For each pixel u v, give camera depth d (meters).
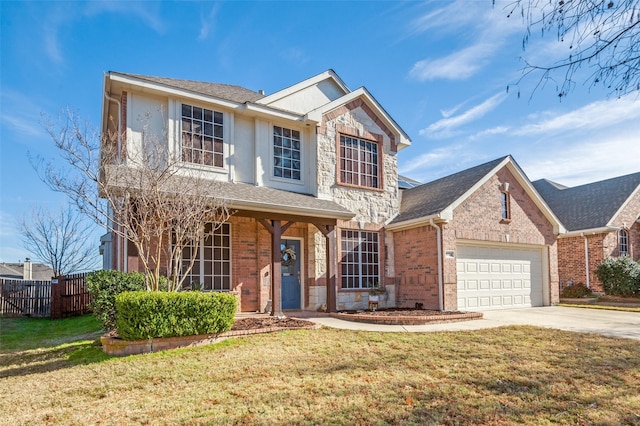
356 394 5.50
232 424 4.66
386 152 16.27
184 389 5.87
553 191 26.83
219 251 12.44
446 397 5.41
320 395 5.48
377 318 11.14
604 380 6.08
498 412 4.97
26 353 9.36
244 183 13.50
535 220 16.67
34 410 5.35
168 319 8.12
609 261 19.23
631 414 4.93
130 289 9.23
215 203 9.94
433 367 6.71
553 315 13.18
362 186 15.31
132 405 5.34
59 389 6.14
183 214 9.20
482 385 5.87
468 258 14.62
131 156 10.81
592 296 20.00
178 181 10.14
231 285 12.47
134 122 11.98
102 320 9.00
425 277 14.09
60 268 24.16
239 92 16.39
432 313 12.34
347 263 14.53
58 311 16.73
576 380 6.08
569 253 21.36
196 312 8.41
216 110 13.28
